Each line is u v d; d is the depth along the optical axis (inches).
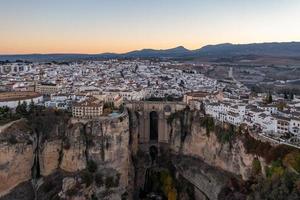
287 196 6835.6
